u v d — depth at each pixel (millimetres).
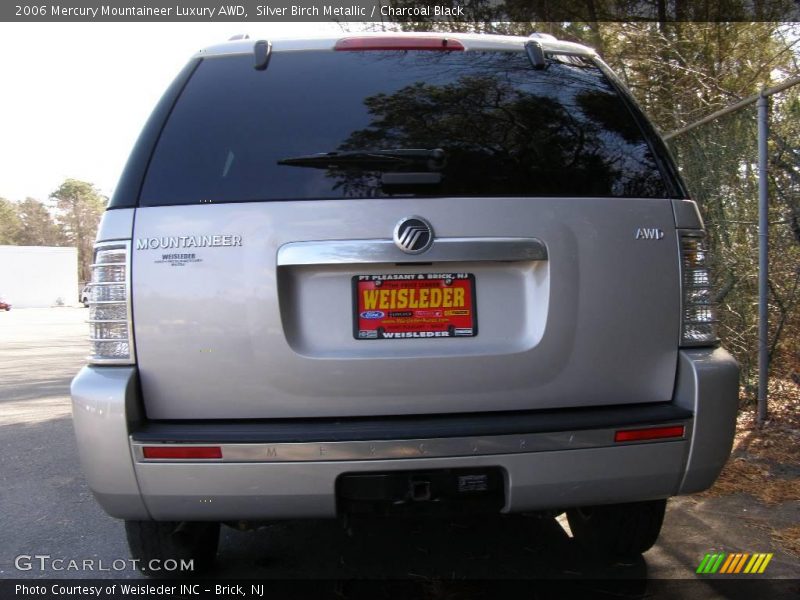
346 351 2363
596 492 2365
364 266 2369
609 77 2756
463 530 3693
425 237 2326
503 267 2426
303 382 2334
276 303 2316
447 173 2402
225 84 2578
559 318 2383
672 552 3348
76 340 19531
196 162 2434
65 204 81062
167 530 2840
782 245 4863
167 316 2338
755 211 5035
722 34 7586
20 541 3801
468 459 2275
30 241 77750
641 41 7938
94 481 2334
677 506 3896
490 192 2398
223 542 3617
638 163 2566
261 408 2348
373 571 3240
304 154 2428
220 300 2326
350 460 2250
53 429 6648
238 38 2801
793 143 4766
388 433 2256
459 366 2359
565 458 2312
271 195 2363
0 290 53719
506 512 2373
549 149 2500
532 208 2391
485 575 3162
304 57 2639
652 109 7930
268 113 2506
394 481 2297
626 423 2336
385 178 2363
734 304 5383
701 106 7164
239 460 2246
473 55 2686
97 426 2295
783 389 5207
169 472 2270
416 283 2393
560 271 2383
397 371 2344
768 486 4102
